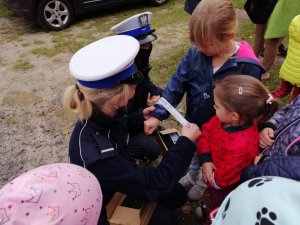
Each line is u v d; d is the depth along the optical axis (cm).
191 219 233
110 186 159
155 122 202
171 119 331
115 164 153
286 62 232
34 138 335
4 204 112
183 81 201
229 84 157
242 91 153
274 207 84
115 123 160
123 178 154
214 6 163
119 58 143
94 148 154
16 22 643
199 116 200
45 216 112
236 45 186
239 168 165
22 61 490
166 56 466
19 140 334
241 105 153
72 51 510
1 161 309
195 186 238
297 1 315
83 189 124
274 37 335
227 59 179
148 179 157
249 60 180
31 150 320
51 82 433
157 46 498
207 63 186
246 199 94
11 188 118
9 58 503
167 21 593
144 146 246
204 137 188
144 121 222
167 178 162
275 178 97
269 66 366
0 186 282
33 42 550
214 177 175
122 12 656
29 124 356
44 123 356
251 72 180
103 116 154
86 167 154
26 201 112
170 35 534
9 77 450
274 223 82
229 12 163
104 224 167
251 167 130
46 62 484
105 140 156
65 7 579
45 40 554
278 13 324
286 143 139
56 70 461
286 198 85
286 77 232
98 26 597
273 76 388
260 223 85
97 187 132
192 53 193
